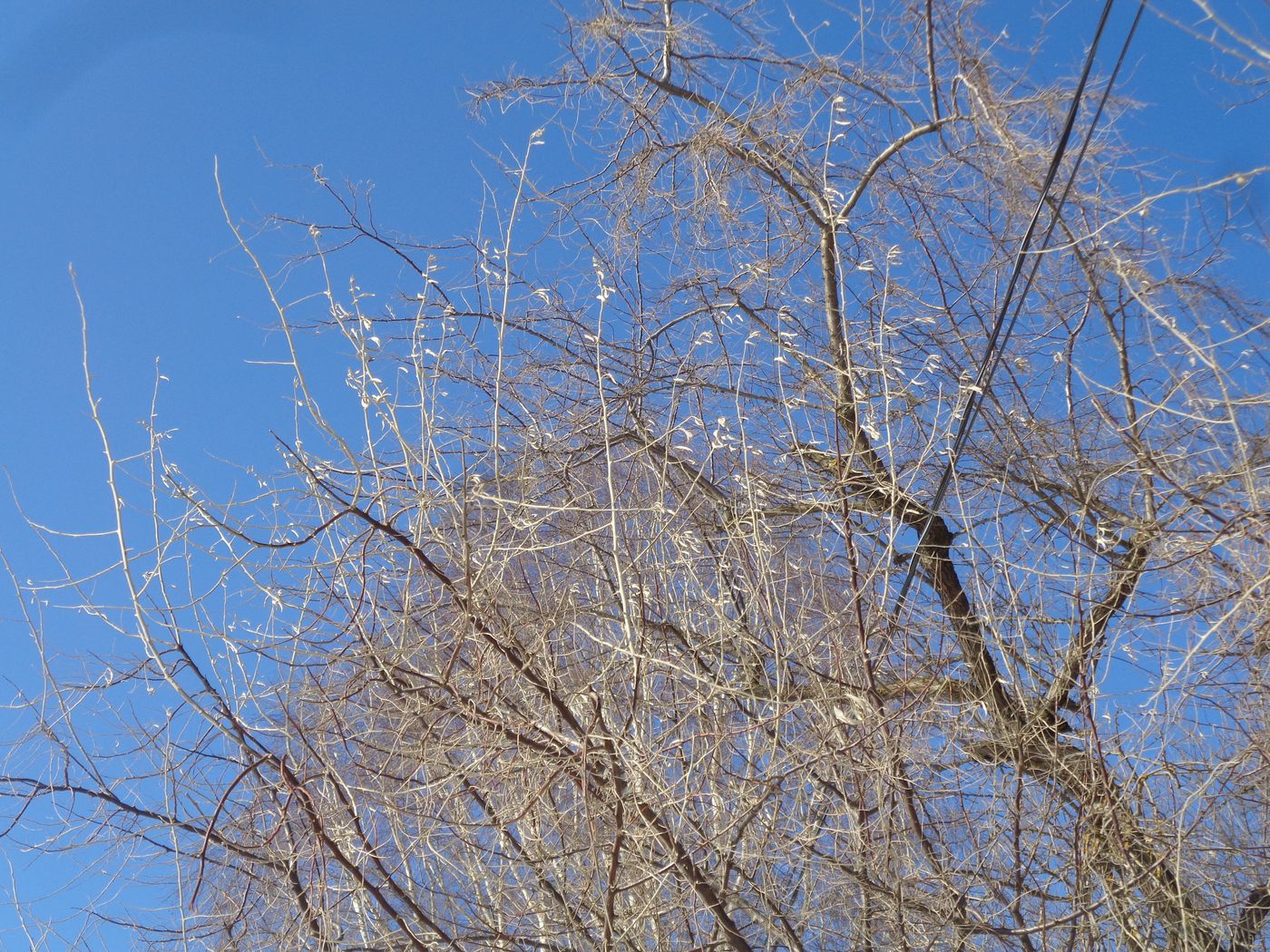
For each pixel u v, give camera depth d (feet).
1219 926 17.97
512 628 16.01
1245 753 16.67
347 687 16.42
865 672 17.37
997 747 18.54
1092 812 17.08
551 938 17.81
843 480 17.88
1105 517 19.71
